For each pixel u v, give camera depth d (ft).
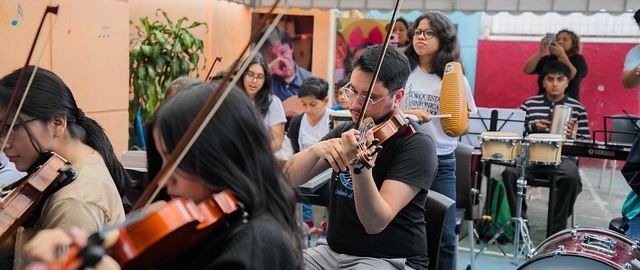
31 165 4.71
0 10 8.86
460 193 10.02
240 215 3.04
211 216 2.95
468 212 10.07
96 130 5.07
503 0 14.93
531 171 12.16
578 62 16.90
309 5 16.29
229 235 2.93
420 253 5.86
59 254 3.01
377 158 5.76
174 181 3.26
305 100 12.08
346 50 19.51
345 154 5.11
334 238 6.00
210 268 2.83
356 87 5.74
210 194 3.23
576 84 16.79
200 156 3.02
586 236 6.64
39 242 2.99
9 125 4.41
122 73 11.94
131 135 12.93
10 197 4.35
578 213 15.97
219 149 3.03
